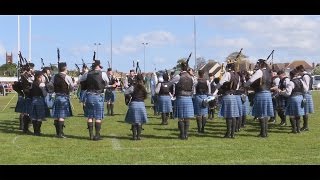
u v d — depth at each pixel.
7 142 9.27
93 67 9.77
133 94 9.70
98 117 9.66
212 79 13.21
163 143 9.21
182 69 9.97
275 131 11.47
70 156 7.65
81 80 9.87
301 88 11.04
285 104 12.30
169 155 7.77
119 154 7.86
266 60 10.38
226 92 10.11
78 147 8.63
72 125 12.84
